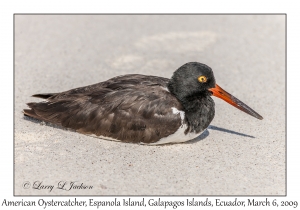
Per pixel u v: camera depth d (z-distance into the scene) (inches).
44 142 535.2
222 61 754.2
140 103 531.8
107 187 467.8
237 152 534.0
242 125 594.2
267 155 530.0
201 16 911.0
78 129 546.0
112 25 864.9
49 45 784.9
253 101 652.1
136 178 481.4
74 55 757.3
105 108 537.0
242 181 484.4
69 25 860.0
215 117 612.1
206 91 543.5
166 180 480.4
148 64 736.3
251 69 735.1
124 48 782.5
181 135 534.6
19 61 730.8
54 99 568.7
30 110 567.2
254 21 897.5
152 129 529.3
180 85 536.1
